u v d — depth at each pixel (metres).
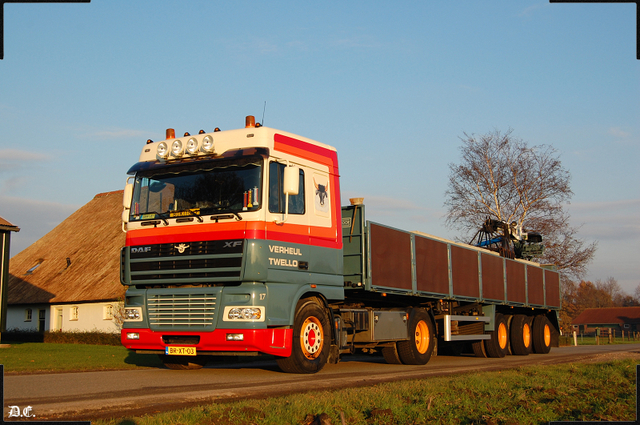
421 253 14.84
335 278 11.39
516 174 39.62
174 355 10.57
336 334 11.36
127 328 10.50
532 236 26.22
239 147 10.31
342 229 12.79
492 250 22.91
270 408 6.27
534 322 22.12
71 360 14.02
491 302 18.47
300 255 10.52
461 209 40.44
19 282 40.91
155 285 10.55
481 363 15.03
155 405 6.74
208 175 10.30
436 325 15.87
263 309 9.62
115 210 43.69
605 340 47.56
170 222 10.33
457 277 16.59
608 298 152.00
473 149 40.66
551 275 24.50
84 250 40.72
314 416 6.00
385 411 6.31
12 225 22.44
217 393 7.63
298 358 10.27
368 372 11.34
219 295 9.74
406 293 13.91
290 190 9.95
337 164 11.93
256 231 9.71
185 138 10.71
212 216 9.97
